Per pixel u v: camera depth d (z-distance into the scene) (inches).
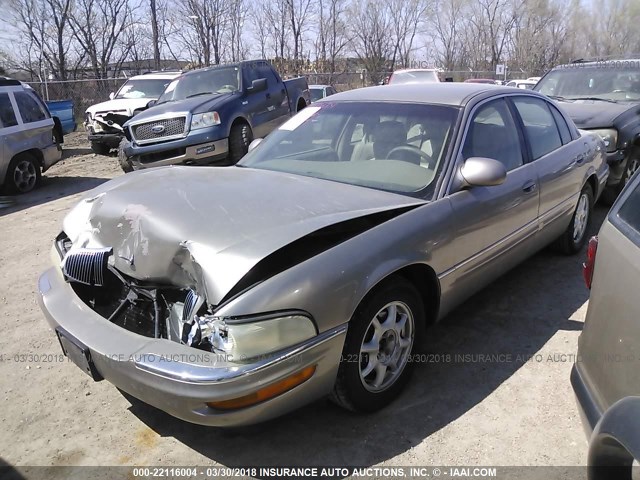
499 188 142.3
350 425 114.9
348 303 101.3
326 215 108.4
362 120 152.3
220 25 1099.3
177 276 103.0
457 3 1432.1
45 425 118.9
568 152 183.3
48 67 1040.8
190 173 139.7
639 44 1635.1
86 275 115.0
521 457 105.3
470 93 152.9
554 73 341.1
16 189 363.6
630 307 78.6
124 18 1085.8
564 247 201.2
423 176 131.8
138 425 118.1
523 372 131.9
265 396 93.9
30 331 161.3
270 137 167.2
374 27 1248.8
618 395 78.6
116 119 484.4
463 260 131.0
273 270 99.7
